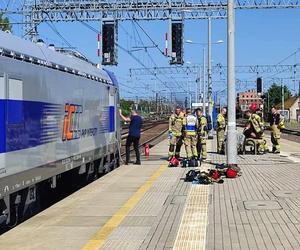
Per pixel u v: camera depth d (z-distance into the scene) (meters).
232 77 17.45
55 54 12.24
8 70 8.98
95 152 15.91
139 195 12.86
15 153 9.17
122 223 9.62
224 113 25.45
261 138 24.81
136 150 21.03
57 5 33.00
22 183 9.52
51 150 11.30
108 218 10.11
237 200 11.85
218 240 8.21
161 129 66.56
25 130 9.71
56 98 11.73
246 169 18.17
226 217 9.99
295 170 17.81
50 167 11.23
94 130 15.83
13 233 8.95
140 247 7.86
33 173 10.12
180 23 30.55
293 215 10.12
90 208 11.23
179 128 20.98
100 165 17.08
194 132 19.70
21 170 9.47
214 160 21.73
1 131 8.58
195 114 22.11
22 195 10.00
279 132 25.42
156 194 12.95
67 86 12.68
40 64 10.69
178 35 30.52
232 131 17.06
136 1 32.59
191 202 11.68
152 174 17.22
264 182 14.78
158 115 147.62
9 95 8.99
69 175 14.39
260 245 7.88
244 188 13.67
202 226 9.23
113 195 12.96
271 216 10.04
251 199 11.95
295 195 12.45
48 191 12.91
